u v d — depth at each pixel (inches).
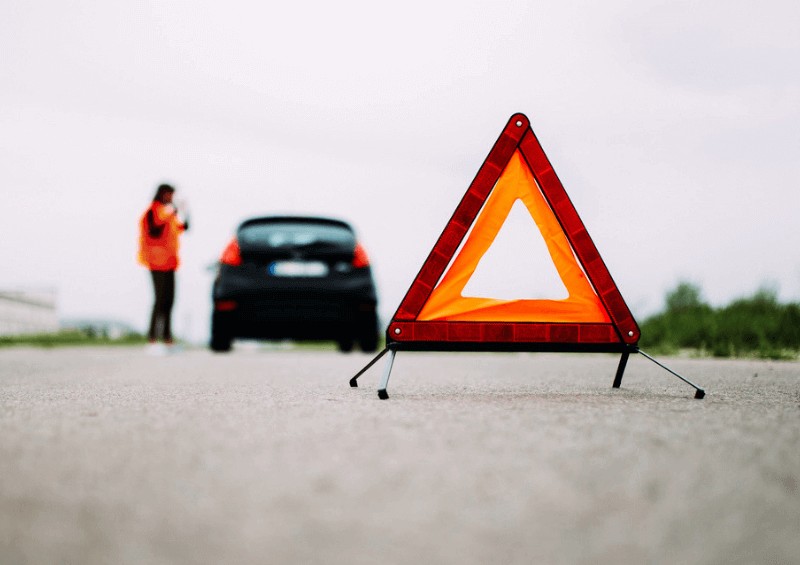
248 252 384.2
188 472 86.1
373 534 64.6
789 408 141.6
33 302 1339.8
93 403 150.1
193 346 624.1
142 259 410.9
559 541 63.0
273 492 77.5
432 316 164.9
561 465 89.2
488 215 168.4
